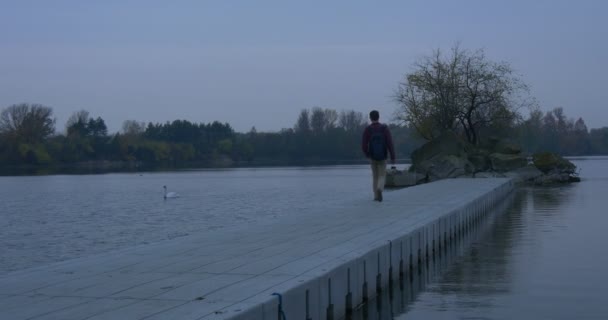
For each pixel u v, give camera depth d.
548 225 21.00
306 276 8.56
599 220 22.19
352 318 9.85
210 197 51.56
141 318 6.50
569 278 12.27
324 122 161.12
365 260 10.53
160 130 171.12
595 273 12.72
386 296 11.31
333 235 12.81
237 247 11.42
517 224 21.64
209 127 174.25
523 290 11.32
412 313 10.07
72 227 31.64
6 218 36.72
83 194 58.53
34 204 47.19
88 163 143.62
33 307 7.04
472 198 22.55
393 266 12.03
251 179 84.38
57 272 9.15
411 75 62.38
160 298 7.38
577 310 9.87
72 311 6.84
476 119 61.12
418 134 63.97
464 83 60.47
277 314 7.37
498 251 15.91
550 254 15.09
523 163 52.44
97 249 24.12
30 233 29.42
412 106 62.03
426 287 11.98
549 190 41.03
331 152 158.50
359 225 14.49
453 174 49.88
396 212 17.45
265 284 8.05
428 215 16.61
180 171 126.81
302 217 16.48
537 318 9.45
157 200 49.62
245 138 171.75
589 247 16.03
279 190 59.00
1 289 8.00
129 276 8.77
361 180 75.75
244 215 36.09
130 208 42.47
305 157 161.00
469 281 12.33
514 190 41.34
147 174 110.69
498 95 59.75
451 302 10.70
